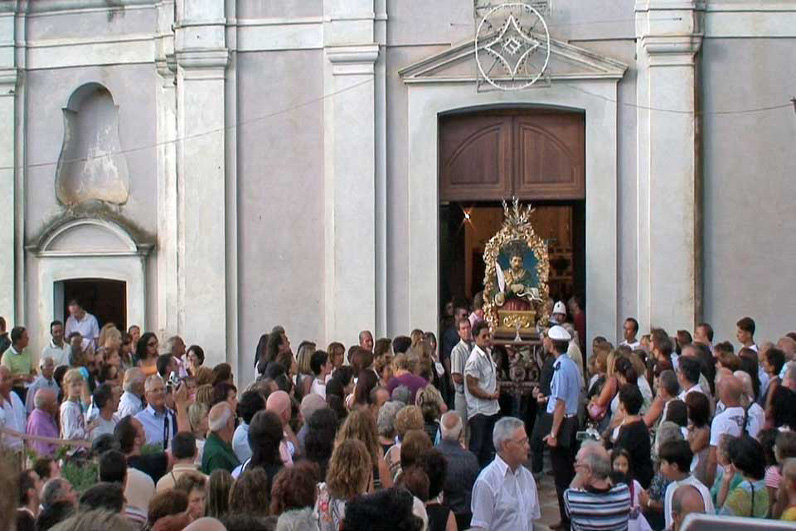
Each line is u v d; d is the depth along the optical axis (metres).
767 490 6.59
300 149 15.19
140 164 16.98
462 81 14.70
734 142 14.24
